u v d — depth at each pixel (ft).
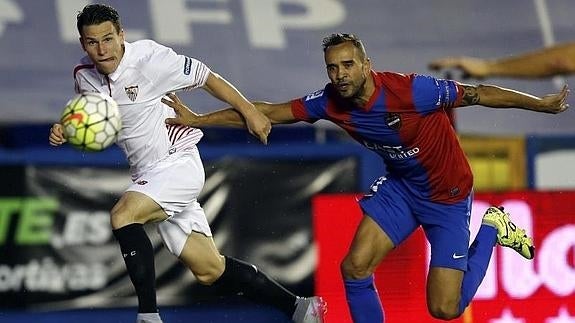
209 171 106.52
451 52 115.55
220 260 76.13
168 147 72.38
